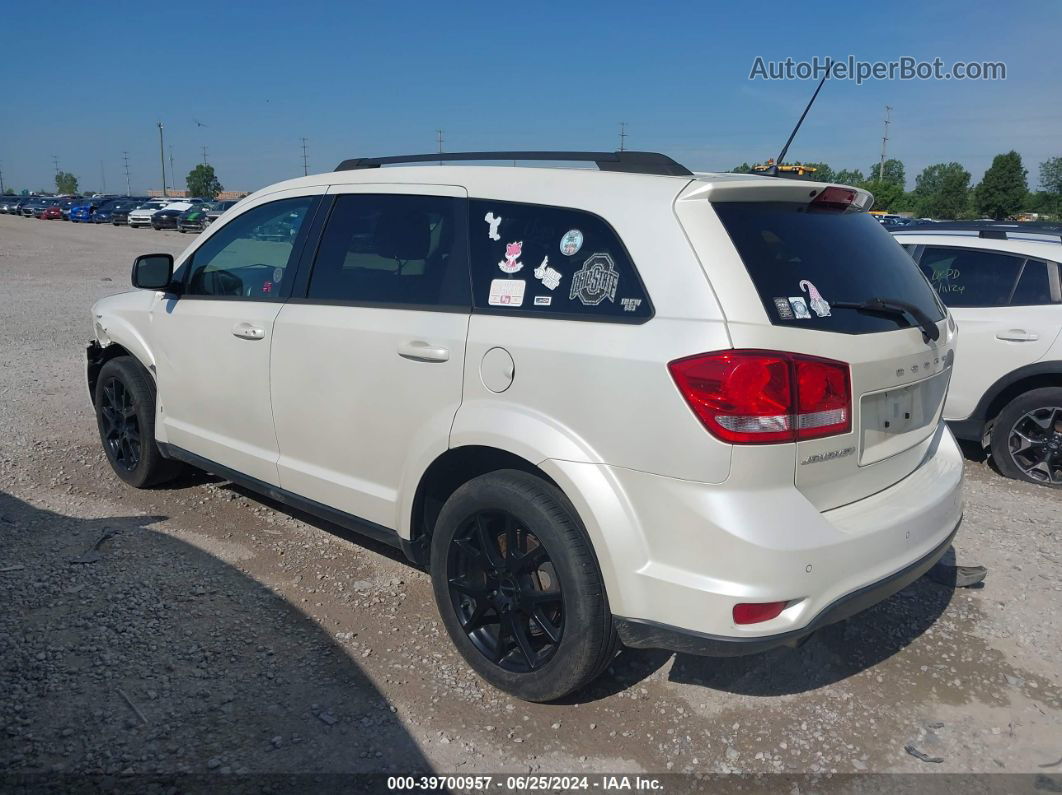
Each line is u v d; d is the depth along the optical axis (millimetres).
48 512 4863
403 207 3654
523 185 3271
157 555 4344
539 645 3219
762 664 3523
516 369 3031
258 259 4270
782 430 2613
